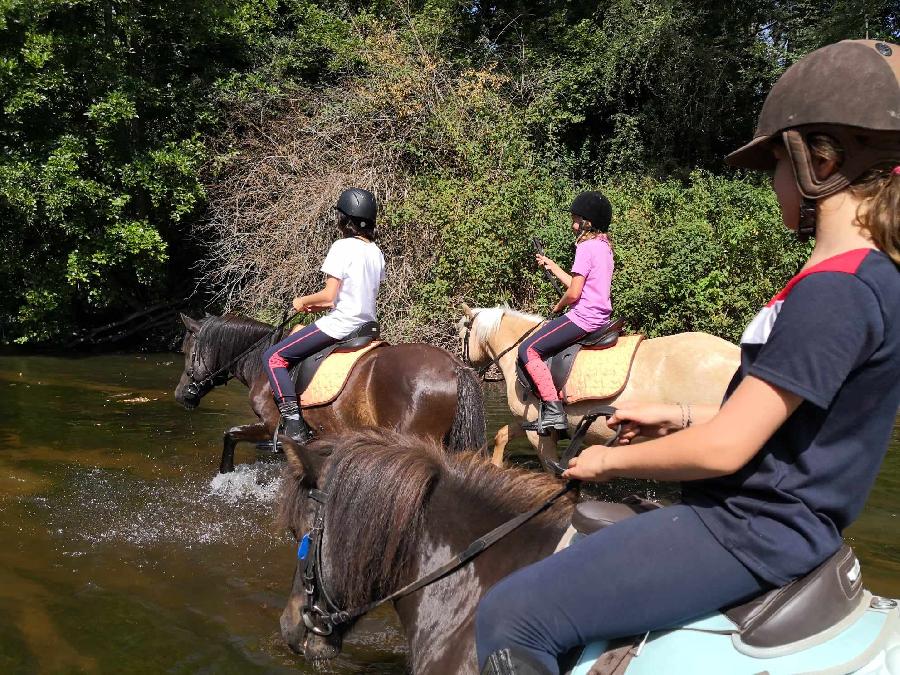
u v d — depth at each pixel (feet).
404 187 41.63
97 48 41.27
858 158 5.02
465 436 16.38
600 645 5.87
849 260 4.87
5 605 12.93
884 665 5.00
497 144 42.45
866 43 5.16
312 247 41.14
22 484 19.76
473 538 7.39
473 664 6.86
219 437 24.77
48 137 40.37
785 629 5.19
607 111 56.90
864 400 4.89
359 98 44.04
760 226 35.12
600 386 17.54
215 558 15.16
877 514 17.28
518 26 55.77
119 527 16.83
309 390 17.24
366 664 11.21
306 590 7.81
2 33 38.65
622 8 54.44
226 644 11.71
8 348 43.52
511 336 20.44
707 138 57.52
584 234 18.31
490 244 37.55
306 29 48.62
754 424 4.86
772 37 56.90
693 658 5.40
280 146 44.01
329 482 7.73
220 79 44.93
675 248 35.47
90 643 11.69
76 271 40.37
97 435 24.80
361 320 17.51
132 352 43.70
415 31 47.42
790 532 5.13
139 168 40.55
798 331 4.79
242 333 20.27
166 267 46.85
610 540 5.69
